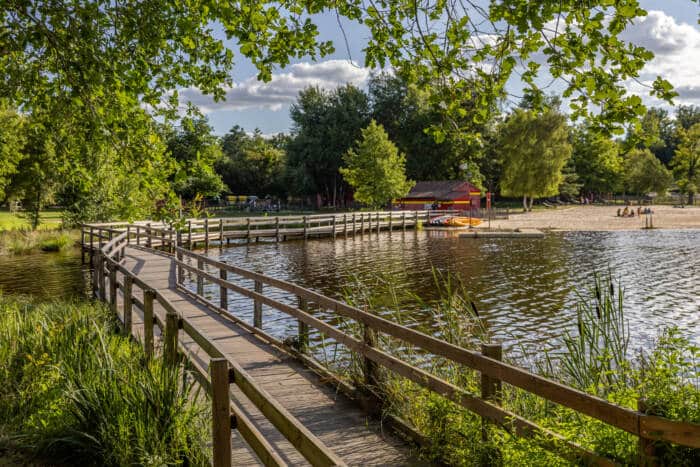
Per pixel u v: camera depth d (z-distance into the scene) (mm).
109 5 6078
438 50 4887
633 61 4195
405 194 56500
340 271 21844
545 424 3707
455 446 4152
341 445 4598
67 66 6297
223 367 3459
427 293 16750
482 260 24875
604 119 4348
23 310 10086
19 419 5004
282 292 17312
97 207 33375
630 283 18375
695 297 15938
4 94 6926
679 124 120312
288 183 79250
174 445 4164
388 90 76688
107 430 4285
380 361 5188
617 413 2824
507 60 4480
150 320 6238
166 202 7047
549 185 67438
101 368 5012
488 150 75062
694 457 2635
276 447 4590
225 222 32531
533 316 13727
